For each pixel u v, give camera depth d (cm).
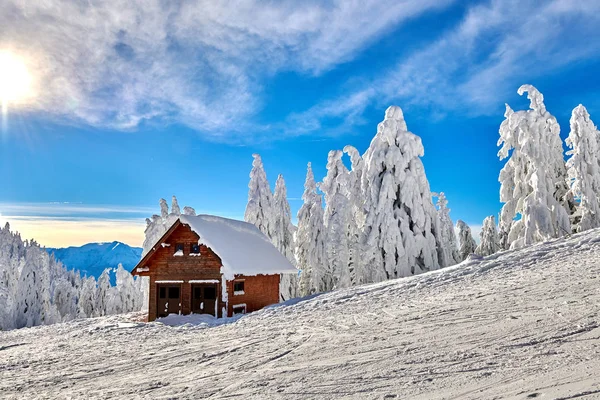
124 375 908
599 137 3406
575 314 919
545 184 3106
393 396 587
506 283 1527
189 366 938
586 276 1338
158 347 1254
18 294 5575
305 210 4278
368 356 827
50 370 1026
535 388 545
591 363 610
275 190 4675
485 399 534
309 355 904
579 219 3353
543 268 1673
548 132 3344
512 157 3362
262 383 724
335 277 3575
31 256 5706
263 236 3516
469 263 2142
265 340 1160
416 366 717
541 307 1046
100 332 1833
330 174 4016
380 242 3334
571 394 507
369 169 3500
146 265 2836
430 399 556
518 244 3038
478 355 734
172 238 2828
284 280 4234
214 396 680
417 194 3441
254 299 2889
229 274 2572
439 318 1120
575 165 3269
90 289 7225
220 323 1928
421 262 3409
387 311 1395
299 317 1609
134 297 6612
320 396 621
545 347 725
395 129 3519
